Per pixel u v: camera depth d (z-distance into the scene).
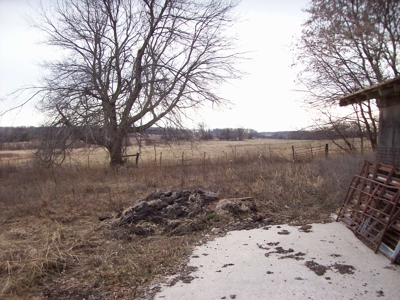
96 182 12.42
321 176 10.45
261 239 5.46
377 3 16.19
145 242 5.59
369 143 19.09
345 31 16.86
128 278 4.21
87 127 15.33
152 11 18.50
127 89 16.53
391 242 4.66
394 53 16.45
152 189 10.70
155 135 17.66
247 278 4.02
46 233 6.18
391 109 5.29
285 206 7.42
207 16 18.70
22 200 9.27
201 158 17.20
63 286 4.06
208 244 5.38
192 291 3.76
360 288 3.69
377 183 5.22
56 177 13.72
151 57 17.36
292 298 3.52
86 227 6.67
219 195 8.50
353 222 5.76
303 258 4.57
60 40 17.66
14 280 4.14
